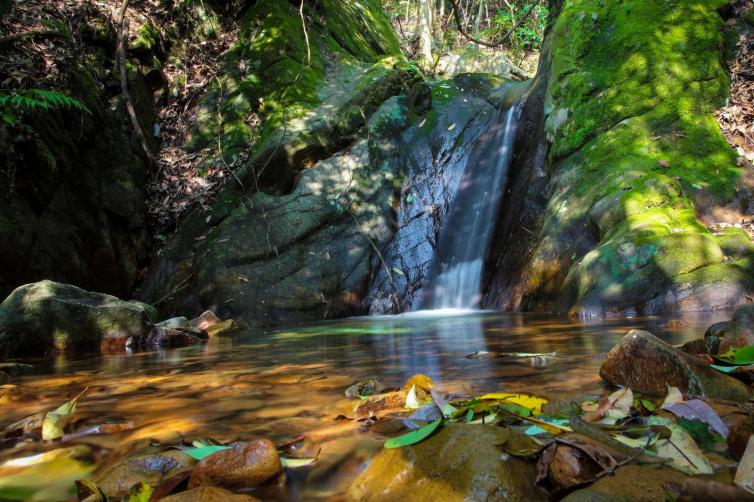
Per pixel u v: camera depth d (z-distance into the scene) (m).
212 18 10.01
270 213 7.48
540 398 1.73
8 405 2.14
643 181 5.27
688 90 6.23
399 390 1.91
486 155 8.41
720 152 5.64
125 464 1.30
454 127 8.94
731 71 6.46
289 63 9.56
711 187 5.29
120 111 7.71
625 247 4.62
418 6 16.05
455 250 7.70
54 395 2.31
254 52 9.70
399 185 8.26
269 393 2.15
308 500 1.14
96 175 6.91
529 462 1.13
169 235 7.61
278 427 1.62
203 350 3.93
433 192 8.35
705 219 5.16
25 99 5.22
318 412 1.79
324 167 8.16
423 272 7.79
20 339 3.94
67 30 7.32
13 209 5.43
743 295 4.18
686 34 6.57
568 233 5.56
